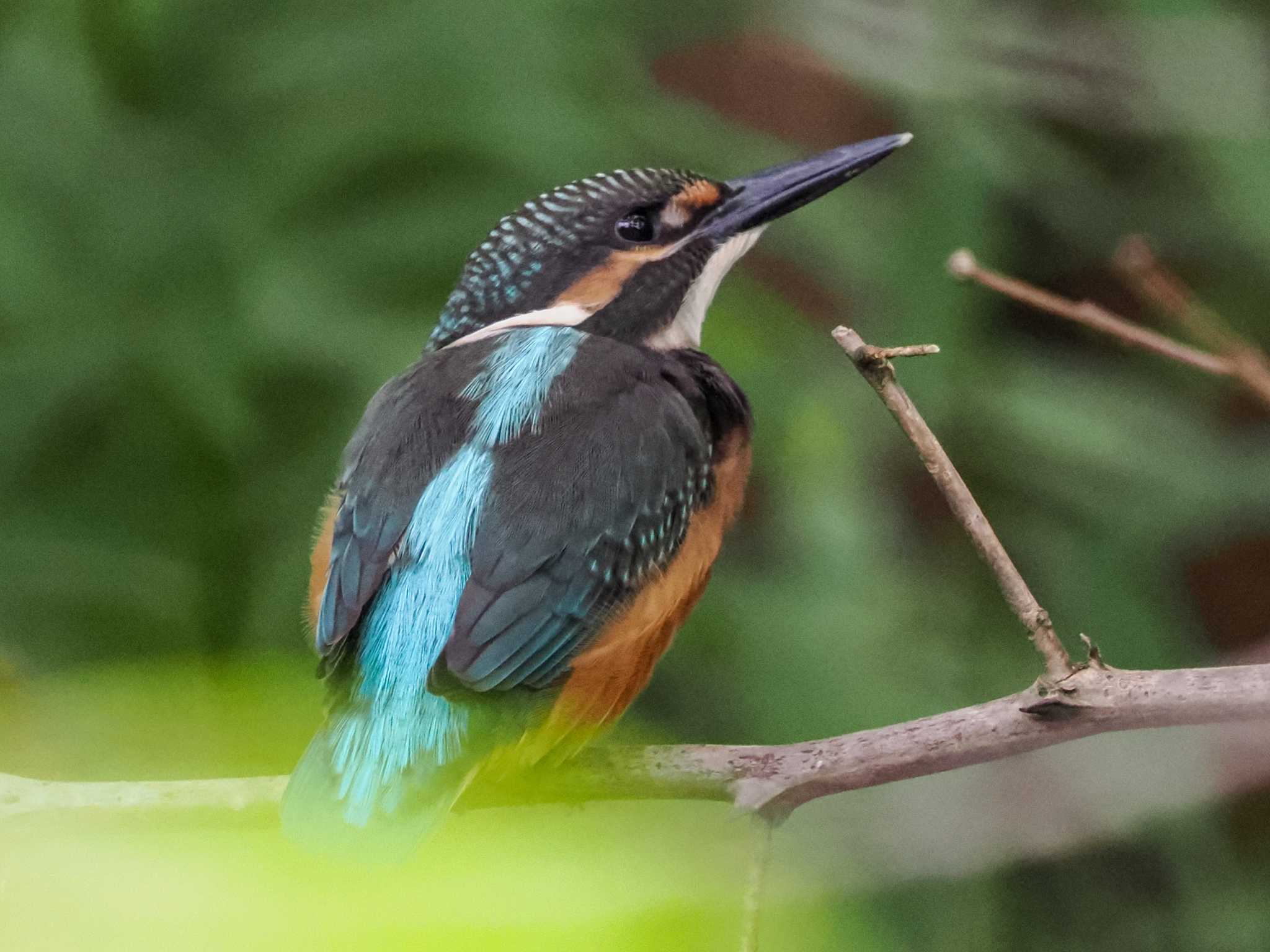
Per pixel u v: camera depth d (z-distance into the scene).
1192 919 11.41
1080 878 11.64
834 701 10.12
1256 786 9.02
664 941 4.51
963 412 12.09
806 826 8.03
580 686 7.37
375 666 7.20
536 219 9.16
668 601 7.81
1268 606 13.71
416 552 7.41
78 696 7.92
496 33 11.12
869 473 11.52
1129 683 6.35
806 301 13.21
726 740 10.27
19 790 7.04
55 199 10.61
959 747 6.63
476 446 7.74
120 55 10.84
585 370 8.14
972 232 11.85
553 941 4.41
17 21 10.87
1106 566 12.12
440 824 6.73
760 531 11.93
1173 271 14.22
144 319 10.38
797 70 13.84
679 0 13.03
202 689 7.70
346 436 10.30
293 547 10.10
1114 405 12.30
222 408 10.02
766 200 9.54
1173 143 14.16
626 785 7.37
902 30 12.38
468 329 9.13
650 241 9.23
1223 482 12.01
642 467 7.75
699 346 10.06
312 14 11.12
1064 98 12.99
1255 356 10.45
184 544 10.11
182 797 7.06
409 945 4.27
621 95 12.22
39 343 10.19
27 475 10.19
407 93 10.96
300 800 6.73
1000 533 12.30
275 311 10.17
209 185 10.71
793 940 6.67
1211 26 13.10
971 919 10.42
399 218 10.68
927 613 11.36
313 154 10.74
